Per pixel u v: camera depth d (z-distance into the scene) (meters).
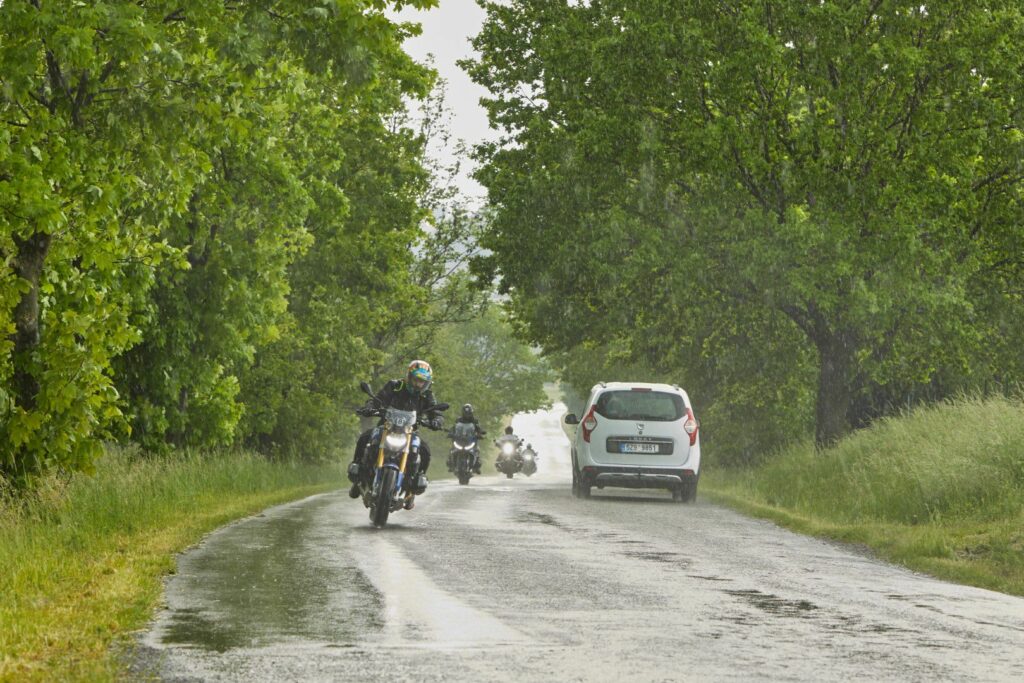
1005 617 19.48
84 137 32.66
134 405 55.09
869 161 63.91
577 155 70.62
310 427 91.44
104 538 27.64
